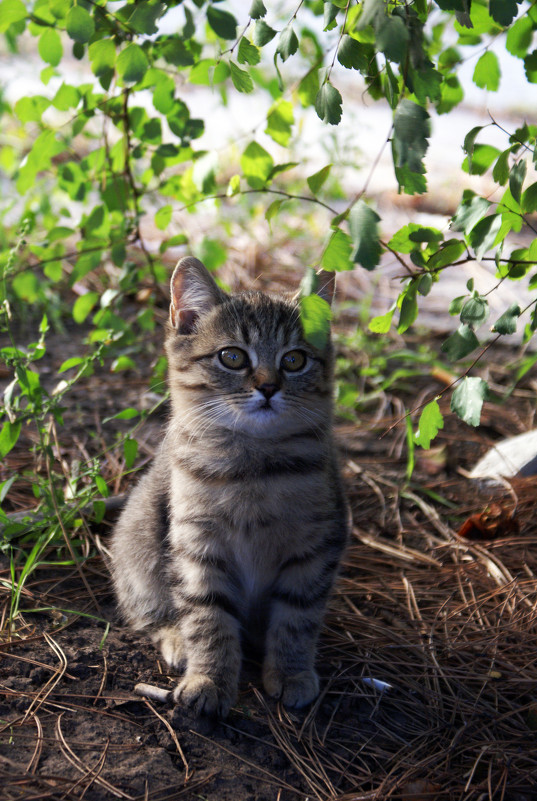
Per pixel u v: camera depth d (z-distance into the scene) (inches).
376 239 22.0
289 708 25.0
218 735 24.1
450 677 26.0
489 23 27.3
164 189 37.0
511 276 26.5
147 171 37.5
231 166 60.1
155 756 23.1
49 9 30.6
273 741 24.1
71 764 22.5
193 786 22.5
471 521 31.8
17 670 24.8
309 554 26.2
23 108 34.2
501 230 24.6
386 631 27.5
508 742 24.2
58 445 32.5
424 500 33.7
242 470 26.0
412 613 28.4
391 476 34.8
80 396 38.5
